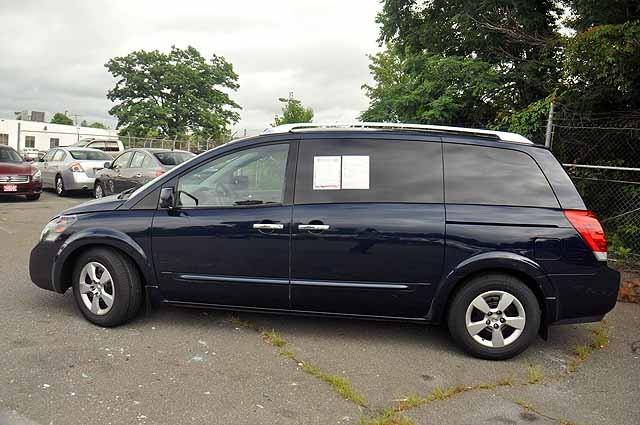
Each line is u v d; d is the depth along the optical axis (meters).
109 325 4.56
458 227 4.10
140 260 4.50
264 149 4.51
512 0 10.97
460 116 11.91
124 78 45.50
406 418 3.20
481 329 4.14
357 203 4.24
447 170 4.27
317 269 4.24
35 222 10.31
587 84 8.64
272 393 3.47
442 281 4.13
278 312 4.44
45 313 4.88
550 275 4.04
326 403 3.36
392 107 12.23
